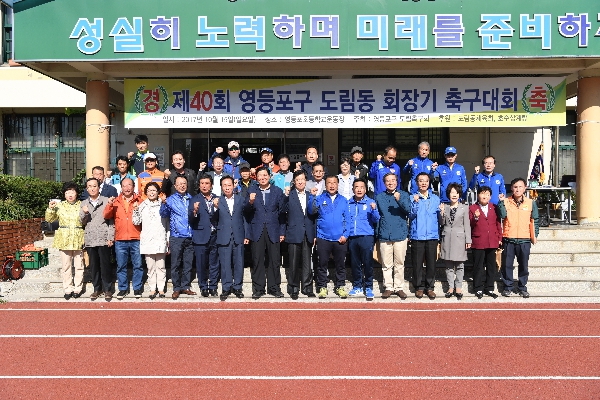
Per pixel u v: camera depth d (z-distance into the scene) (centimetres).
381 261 868
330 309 790
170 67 983
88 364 570
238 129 1211
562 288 891
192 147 1220
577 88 1041
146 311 780
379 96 977
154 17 879
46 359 585
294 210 841
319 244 842
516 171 1320
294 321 727
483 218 843
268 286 863
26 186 1102
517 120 973
